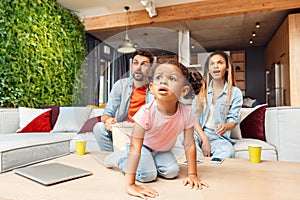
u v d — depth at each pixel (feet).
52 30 11.30
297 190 2.48
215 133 4.63
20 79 9.52
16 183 2.75
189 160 3.01
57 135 6.54
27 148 4.89
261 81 20.90
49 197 2.32
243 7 11.41
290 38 12.83
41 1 10.68
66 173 3.04
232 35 17.62
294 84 12.70
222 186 2.62
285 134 5.96
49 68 11.05
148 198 2.28
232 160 4.00
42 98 10.61
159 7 12.51
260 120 7.06
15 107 9.29
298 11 13.38
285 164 3.70
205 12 11.82
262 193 2.39
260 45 20.77
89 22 13.66
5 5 8.94
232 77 4.60
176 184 2.69
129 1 11.91
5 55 8.91
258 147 3.85
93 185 2.68
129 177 2.64
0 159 4.36
